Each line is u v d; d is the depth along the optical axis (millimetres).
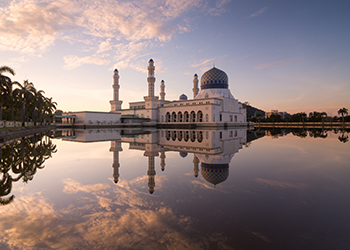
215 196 8602
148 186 10062
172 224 6324
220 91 97250
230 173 12430
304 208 7398
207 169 13555
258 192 9086
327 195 8680
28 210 7469
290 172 12617
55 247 5254
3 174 12602
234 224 6270
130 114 113688
